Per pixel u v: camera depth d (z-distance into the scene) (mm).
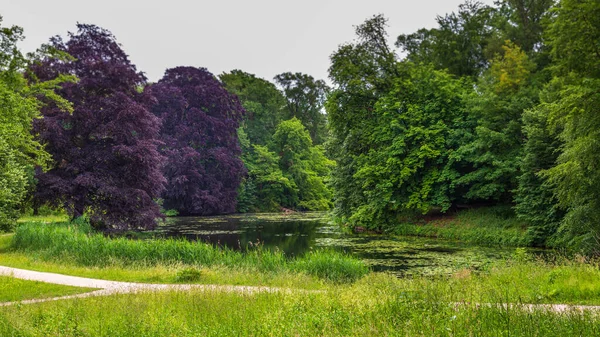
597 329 6172
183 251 18703
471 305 7461
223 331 6957
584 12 19734
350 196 38969
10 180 24125
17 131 18344
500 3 43062
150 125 35219
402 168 33375
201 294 10281
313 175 78812
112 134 32531
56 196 30391
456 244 27219
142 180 33844
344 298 8852
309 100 88312
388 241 28922
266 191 70812
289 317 7438
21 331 7461
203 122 58688
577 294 10172
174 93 57031
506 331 6039
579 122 20031
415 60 43969
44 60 31547
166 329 7254
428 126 34031
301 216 57406
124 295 10820
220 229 38531
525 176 26438
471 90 35375
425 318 6773
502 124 30797
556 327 6293
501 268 14977
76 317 8078
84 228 28891
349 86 38094
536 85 32000
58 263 18125
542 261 16422
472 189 31594
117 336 7059
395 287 10555
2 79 16172
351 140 38500
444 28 42594
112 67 33438
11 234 27531
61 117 30719
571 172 20016
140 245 19281
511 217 29359
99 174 31609
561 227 21719
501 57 34969
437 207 35906
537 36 37938
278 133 76750
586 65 20500
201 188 58969
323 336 6395
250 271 16797
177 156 54656
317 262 16734
